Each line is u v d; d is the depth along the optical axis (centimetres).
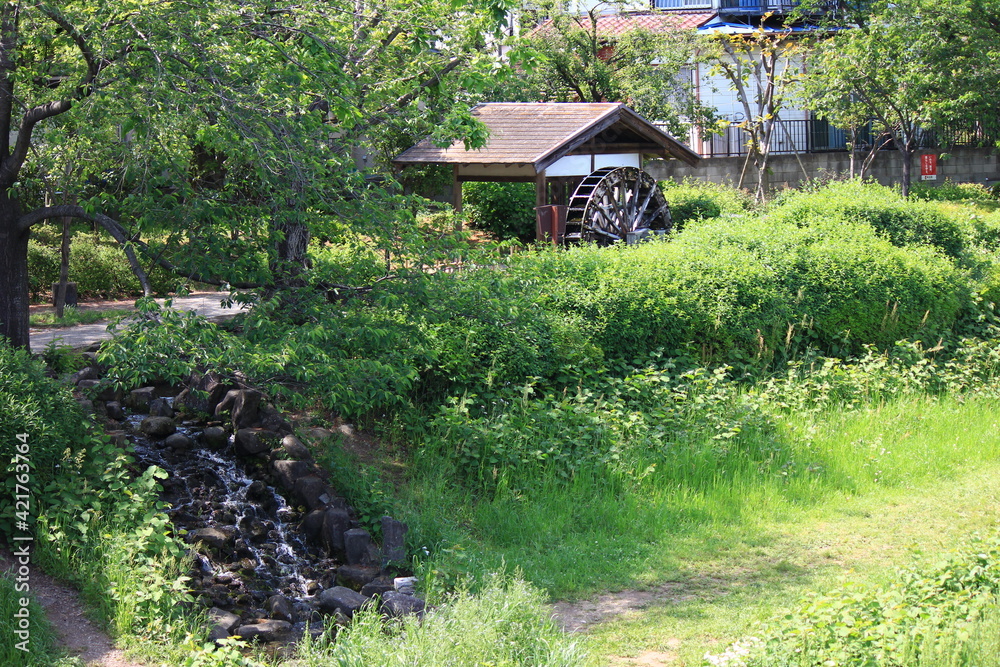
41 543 852
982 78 2870
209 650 737
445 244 1211
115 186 1209
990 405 1595
